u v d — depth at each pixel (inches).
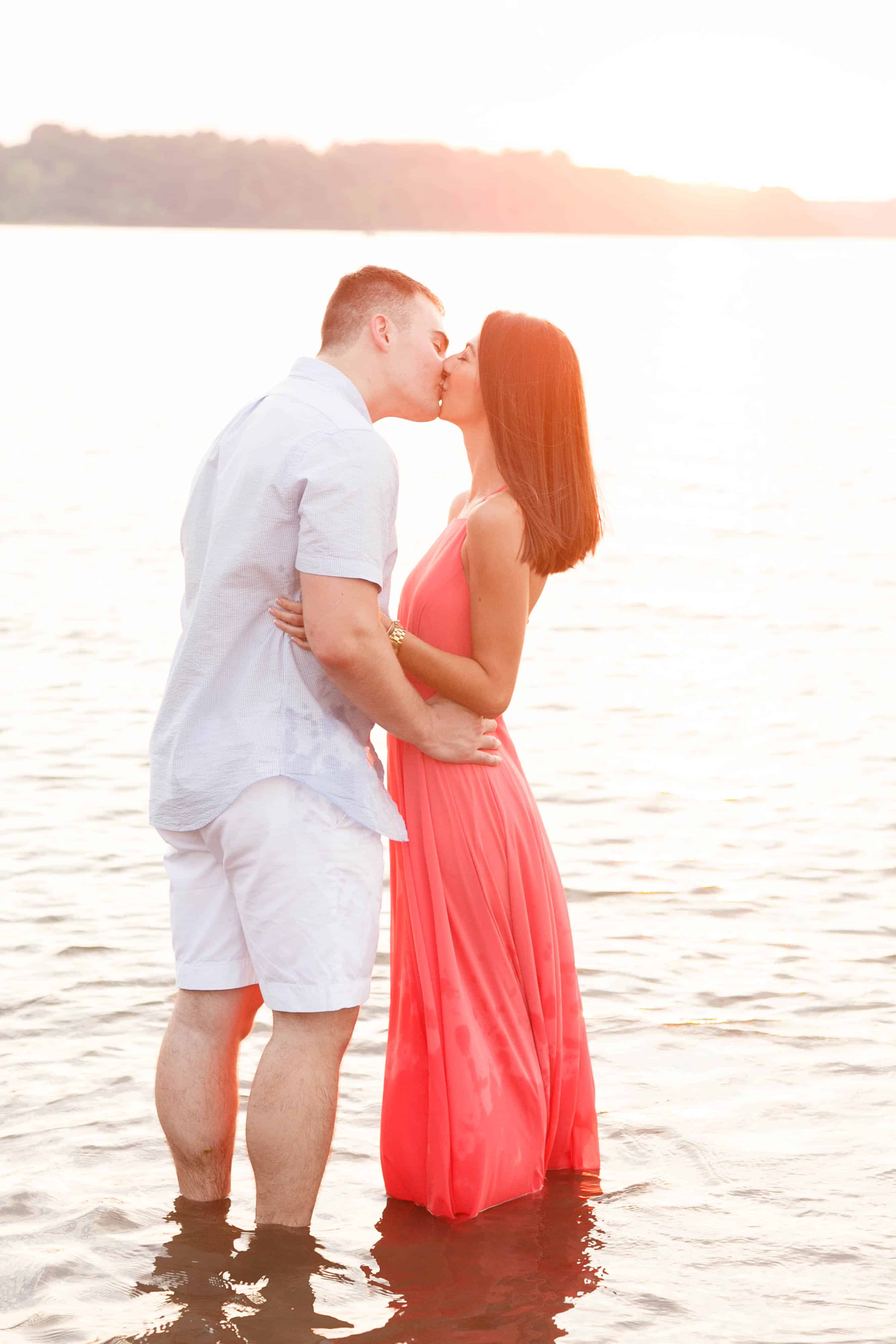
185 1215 148.7
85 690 388.2
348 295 151.1
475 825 151.8
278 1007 143.6
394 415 153.7
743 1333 126.6
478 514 150.1
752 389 1648.6
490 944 152.0
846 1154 159.5
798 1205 149.3
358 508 138.2
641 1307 131.0
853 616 493.4
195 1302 132.1
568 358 151.1
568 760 327.3
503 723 161.2
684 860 260.2
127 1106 171.6
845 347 2416.3
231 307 3440.0
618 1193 152.7
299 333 2591.0
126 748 335.9
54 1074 179.2
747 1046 186.4
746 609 506.3
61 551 615.2
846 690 392.2
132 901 240.4
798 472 927.7
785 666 422.3
